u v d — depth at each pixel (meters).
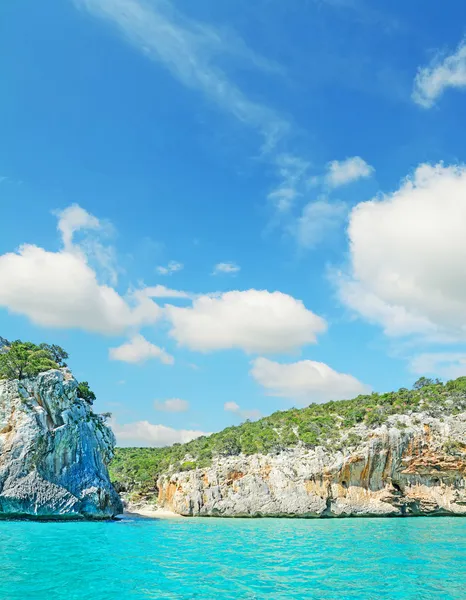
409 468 83.31
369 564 30.72
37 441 54.72
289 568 29.02
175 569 27.88
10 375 59.62
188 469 89.75
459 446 84.44
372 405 105.06
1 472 52.25
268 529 56.78
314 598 21.66
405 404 99.69
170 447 129.62
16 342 71.81
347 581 25.39
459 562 31.72
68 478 56.91
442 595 22.58
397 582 25.25
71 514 54.72
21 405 56.34
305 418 106.38
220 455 91.19
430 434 85.69
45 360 66.06
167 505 90.75
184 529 55.25
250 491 81.19
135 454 138.12
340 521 71.38
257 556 33.78
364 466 81.94
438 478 84.44
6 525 47.84
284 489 80.50
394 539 46.12
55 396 59.19
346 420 96.69
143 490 100.94
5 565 26.83
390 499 81.38
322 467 81.06
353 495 80.81
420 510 82.06
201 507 82.00
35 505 52.41
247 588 23.36
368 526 61.97
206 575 26.27
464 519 76.31
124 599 20.48
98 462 62.81
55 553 31.75
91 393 75.25
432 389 108.62
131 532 48.31
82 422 61.72
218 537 46.53
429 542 43.56
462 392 100.00
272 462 84.44
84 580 23.81
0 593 20.69
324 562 31.39
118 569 27.14
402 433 84.12
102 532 46.47
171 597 21.17
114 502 64.50
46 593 20.91
